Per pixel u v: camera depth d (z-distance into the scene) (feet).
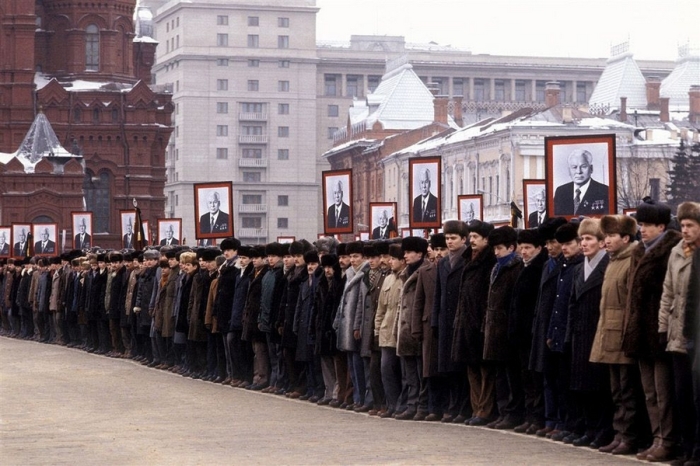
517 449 57.93
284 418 74.23
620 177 389.39
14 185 379.55
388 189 524.11
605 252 59.26
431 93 604.49
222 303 97.40
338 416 75.46
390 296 74.43
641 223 55.62
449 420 71.20
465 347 67.56
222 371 100.99
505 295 65.10
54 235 201.98
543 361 61.77
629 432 57.11
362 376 78.79
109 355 132.87
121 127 409.90
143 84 412.36
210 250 102.12
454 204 436.76
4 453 59.31
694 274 50.98
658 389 54.39
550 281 61.77
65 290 149.69
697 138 402.72
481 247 67.82
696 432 52.37
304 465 53.47
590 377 58.49
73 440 64.34
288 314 86.12
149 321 119.55
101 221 409.49
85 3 417.28
